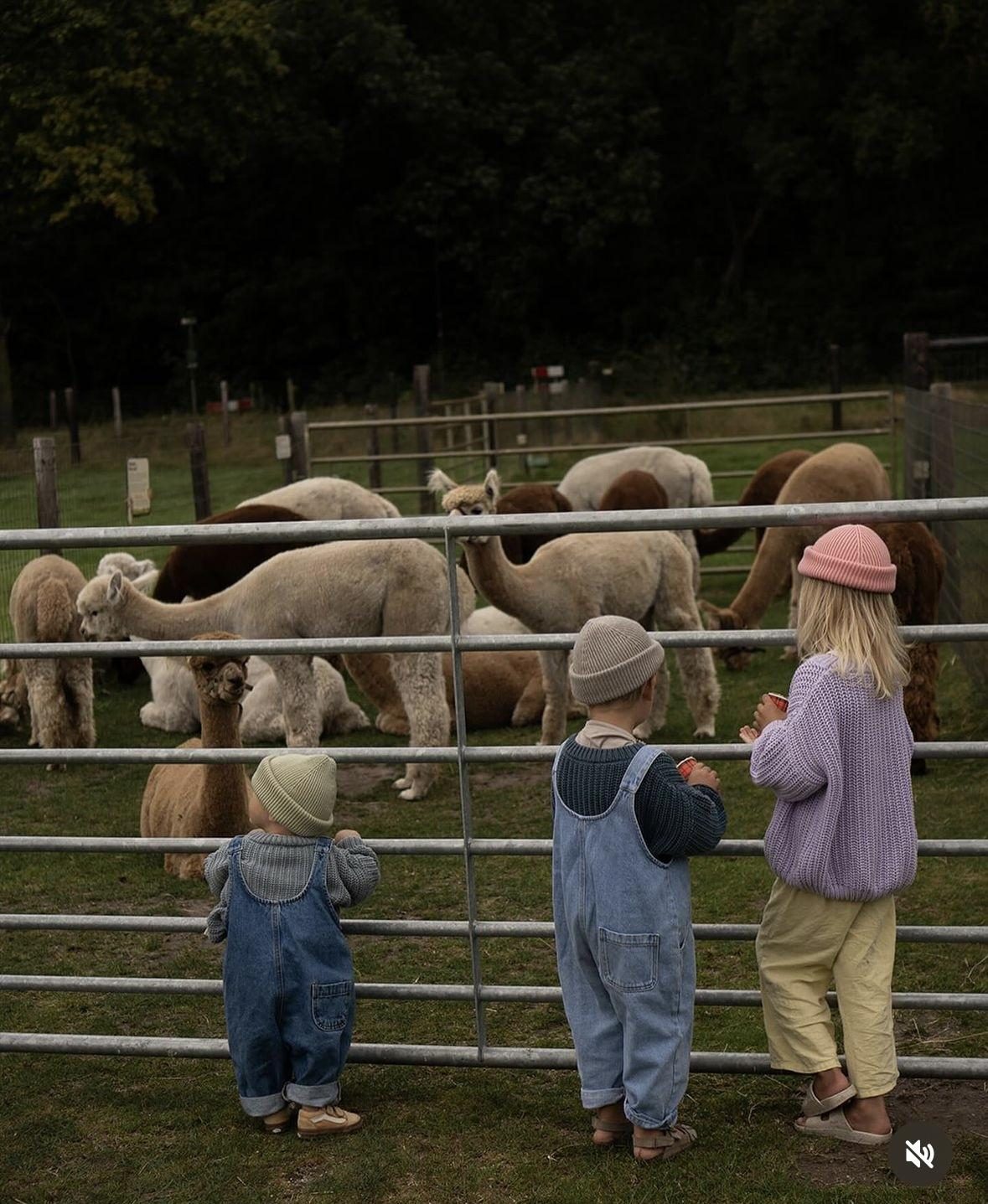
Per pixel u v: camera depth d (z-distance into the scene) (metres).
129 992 3.93
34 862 6.22
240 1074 3.66
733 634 3.52
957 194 40.31
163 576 9.66
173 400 40.53
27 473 10.07
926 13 35.97
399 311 41.88
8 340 41.22
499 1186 3.36
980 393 13.67
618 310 42.53
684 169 42.19
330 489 10.14
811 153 39.59
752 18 39.03
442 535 3.68
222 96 31.83
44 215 34.75
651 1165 3.39
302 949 3.57
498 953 4.93
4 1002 4.64
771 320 41.09
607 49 41.41
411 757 3.77
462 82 39.88
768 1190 3.26
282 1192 3.40
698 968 4.68
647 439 26.66
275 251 41.88
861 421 26.58
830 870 3.33
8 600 10.41
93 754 3.95
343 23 38.12
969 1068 3.58
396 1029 4.30
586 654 3.32
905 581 6.34
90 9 27.91
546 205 39.69
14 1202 3.41
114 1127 3.75
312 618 7.00
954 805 6.20
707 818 3.26
